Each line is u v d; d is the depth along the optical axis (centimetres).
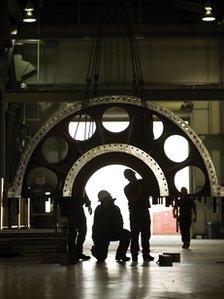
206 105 3612
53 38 2675
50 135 1507
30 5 2684
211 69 3588
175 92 2541
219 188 1484
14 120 3144
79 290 906
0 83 2594
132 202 1477
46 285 983
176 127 1504
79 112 1518
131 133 1516
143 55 3600
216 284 986
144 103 1516
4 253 1769
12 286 973
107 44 3556
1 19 2605
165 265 1345
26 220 2645
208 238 3372
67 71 3584
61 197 1499
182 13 3544
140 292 877
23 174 1498
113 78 3547
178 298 808
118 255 1512
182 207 2123
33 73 3481
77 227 1547
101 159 1503
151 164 1490
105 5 3334
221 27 2917
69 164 1505
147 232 1489
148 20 3544
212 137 3575
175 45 3603
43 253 1788
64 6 3503
